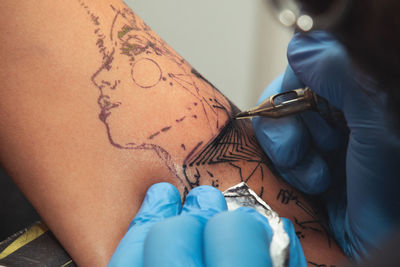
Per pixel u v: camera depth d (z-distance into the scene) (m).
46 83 0.63
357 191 0.62
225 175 0.71
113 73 0.68
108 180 0.64
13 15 0.63
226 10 1.44
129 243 0.54
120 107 0.67
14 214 1.40
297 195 0.76
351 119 0.61
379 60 0.34
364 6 0.31
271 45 1.53
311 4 0.35
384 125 0.54
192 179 0.69
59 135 0.63
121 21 0.73
